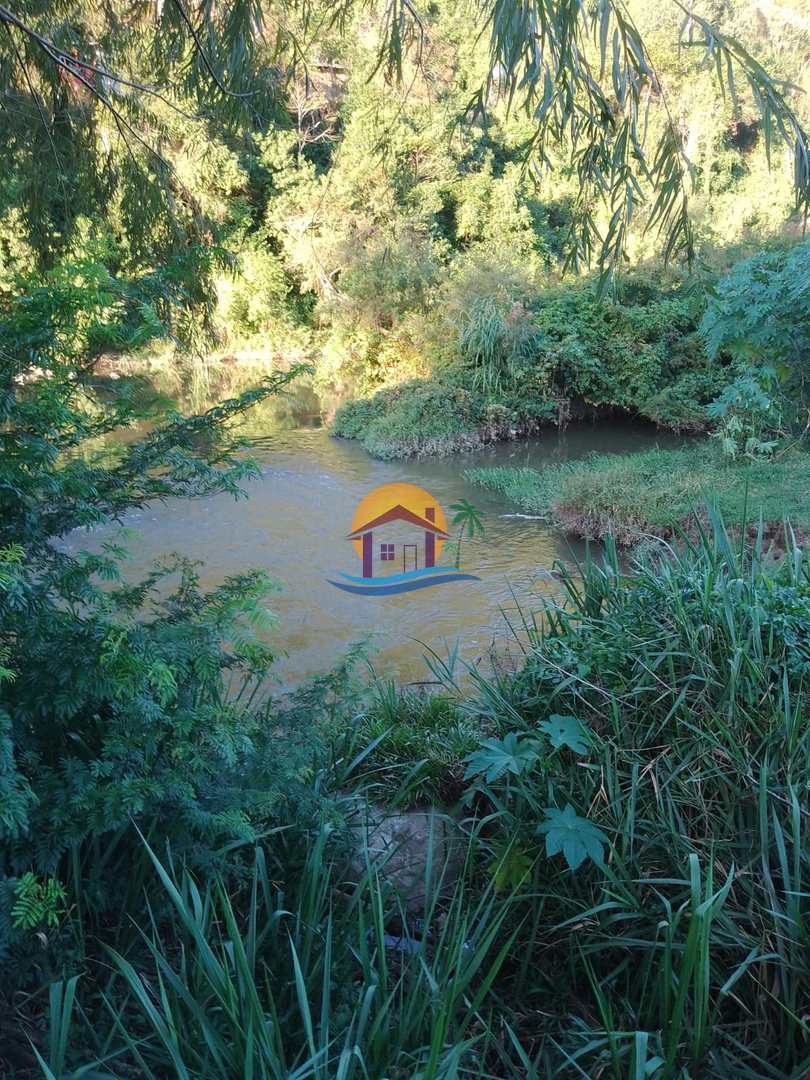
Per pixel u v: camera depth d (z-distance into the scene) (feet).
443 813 8.22
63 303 5.40
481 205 51.11
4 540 5.32
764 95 8.00
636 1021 5.73
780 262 22.98
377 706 10.43
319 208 53.21
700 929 5.00
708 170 45.19
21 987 5.21
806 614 7.29
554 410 42.14
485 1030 5.56
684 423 40.42
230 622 5.86
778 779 6.33
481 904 6.18
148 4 11.27
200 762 5.45
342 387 50.16
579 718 7.48
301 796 6.82
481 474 32.91
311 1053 4.43
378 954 5.18
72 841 4.94
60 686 5.19
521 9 7.54
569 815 6.42
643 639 7.61
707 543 8.75
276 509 28.35
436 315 44.93
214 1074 4.66
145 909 5.77
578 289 42.60
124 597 6.57
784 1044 5.42
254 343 58.13
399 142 38.91
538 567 22.81
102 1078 4.45
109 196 11.93
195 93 11.96
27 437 5.49
